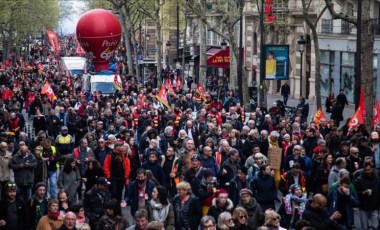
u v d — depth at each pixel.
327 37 69.94
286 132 33.16
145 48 132.50
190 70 110.25
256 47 89.94
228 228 17.58
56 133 41.16
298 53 79.44
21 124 40.75
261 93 53.22
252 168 23.72
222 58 83.12
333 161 27.44
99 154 28.73
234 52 58.22
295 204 21.61
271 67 53.00
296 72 80.56
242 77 58.31
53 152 28.39
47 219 19.33
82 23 64.25
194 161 23.41
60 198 20.56
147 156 26.61
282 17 78.06
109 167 26.16
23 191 26.42
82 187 28.75
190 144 25.61
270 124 37.78
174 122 39.44
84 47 65.69
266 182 22.70
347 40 66.12
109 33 63.97
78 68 93.88
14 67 115.25
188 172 23.50
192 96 58.50
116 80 64.94
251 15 83.69
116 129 37.97
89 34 63.88
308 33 75.50
